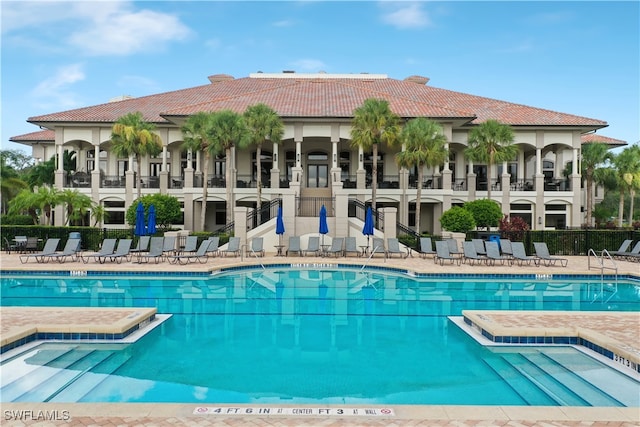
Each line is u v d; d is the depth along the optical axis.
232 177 30.16
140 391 5.68
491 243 18.25
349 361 6.94
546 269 16.34
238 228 22.62
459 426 4.31
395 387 5.88
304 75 42.50
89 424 4.29
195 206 31.00
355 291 13.10
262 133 26.81
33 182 35.16
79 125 31.16
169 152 34.34
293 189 24.67
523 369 6.55
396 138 26.44
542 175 31.75
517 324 8.18
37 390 5.64
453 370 6.52
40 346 7.35
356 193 29.31
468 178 31.66
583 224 35.31
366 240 23.38
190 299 11.77
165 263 17.62
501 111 33.66
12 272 15.56
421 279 15.30
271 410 4.64
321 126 29.97
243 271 17.00
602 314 9.05
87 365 6.61
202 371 6.44
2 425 4.23
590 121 31.38
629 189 34.19
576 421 4.43
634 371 6.21
